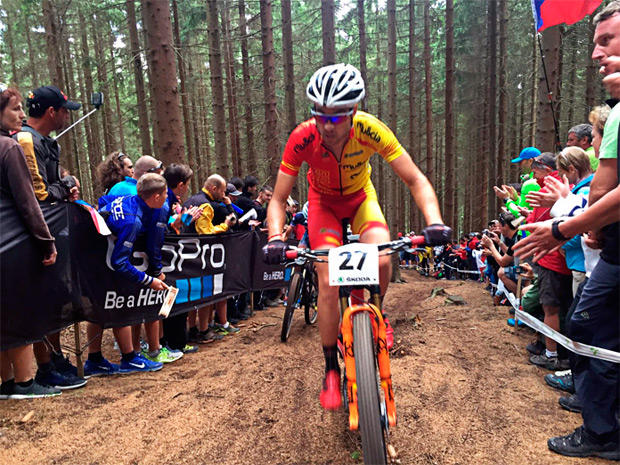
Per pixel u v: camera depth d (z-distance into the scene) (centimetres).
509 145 2020
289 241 638
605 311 213
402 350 387
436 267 1599
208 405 283
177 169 421
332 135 211
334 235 244
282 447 234
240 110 1664
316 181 253
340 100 193
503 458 219
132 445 230
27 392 272
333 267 196
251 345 441
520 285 432
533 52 1417
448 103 1434
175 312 400
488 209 1544
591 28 1093
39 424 242
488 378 324
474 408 274
